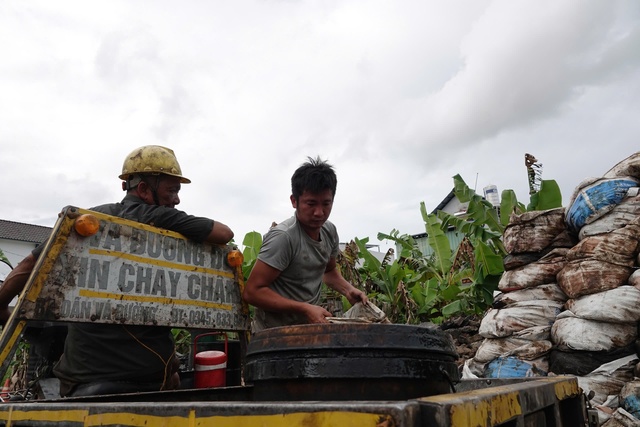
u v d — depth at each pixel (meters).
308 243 2.94
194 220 2.53
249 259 8.41
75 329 2.38
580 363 3.68
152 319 2.25
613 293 3.61
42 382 2.68
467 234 8.85
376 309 2.86
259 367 1.53
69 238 1.99
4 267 25.58
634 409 3.28
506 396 1.28
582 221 4.04
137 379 2.37
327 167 2.82
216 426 1.14
